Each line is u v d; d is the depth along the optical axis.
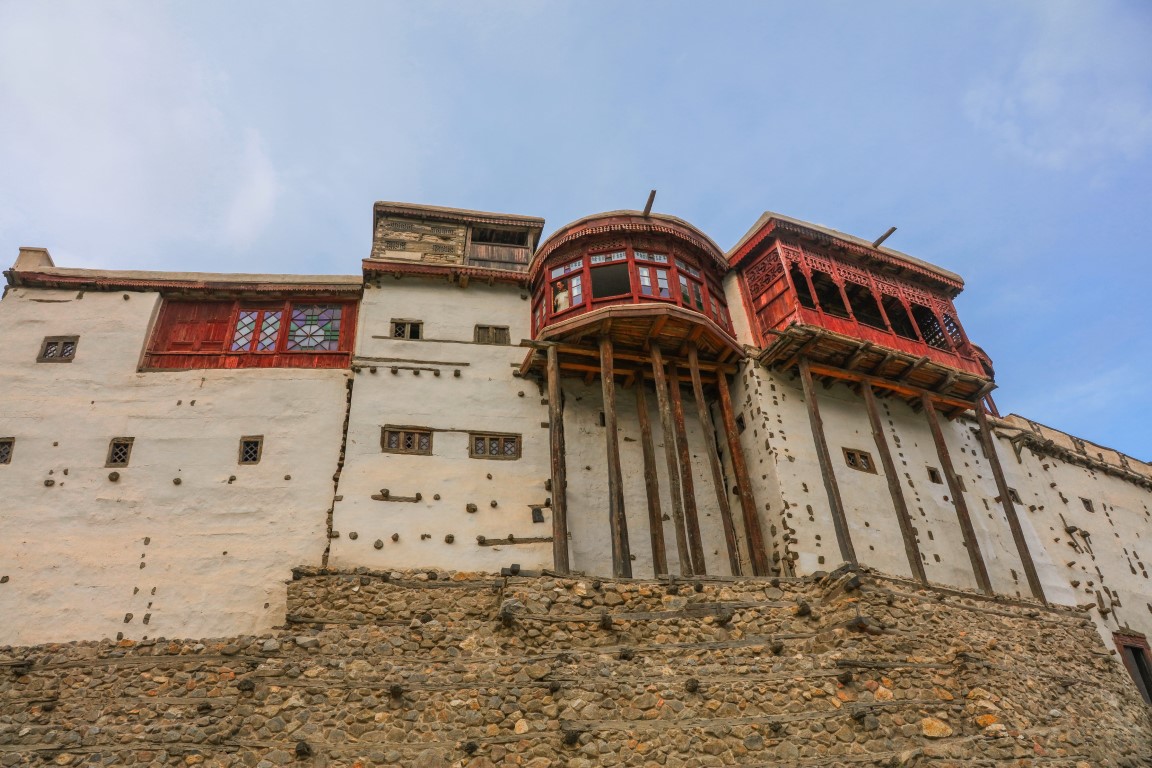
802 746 13.56
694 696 14.09
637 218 21.70
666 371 21.22
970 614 18.14
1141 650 25.05
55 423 18.30
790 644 15.42
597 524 19.69
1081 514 27.69
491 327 22.06
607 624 15.02
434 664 14.20
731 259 24.55
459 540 18.08
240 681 13.69
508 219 24.88
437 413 19.91
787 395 22.06
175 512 17.42
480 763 12.91
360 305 21.39
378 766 12.81
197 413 18.94
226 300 21.22
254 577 16.81
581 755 13.11
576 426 21.05
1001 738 14.15
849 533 19.94
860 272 24.59
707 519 20.94
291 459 18.53
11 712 13.38
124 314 20.27
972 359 25.09
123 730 13.20
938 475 23.66
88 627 15.86
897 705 14.42
